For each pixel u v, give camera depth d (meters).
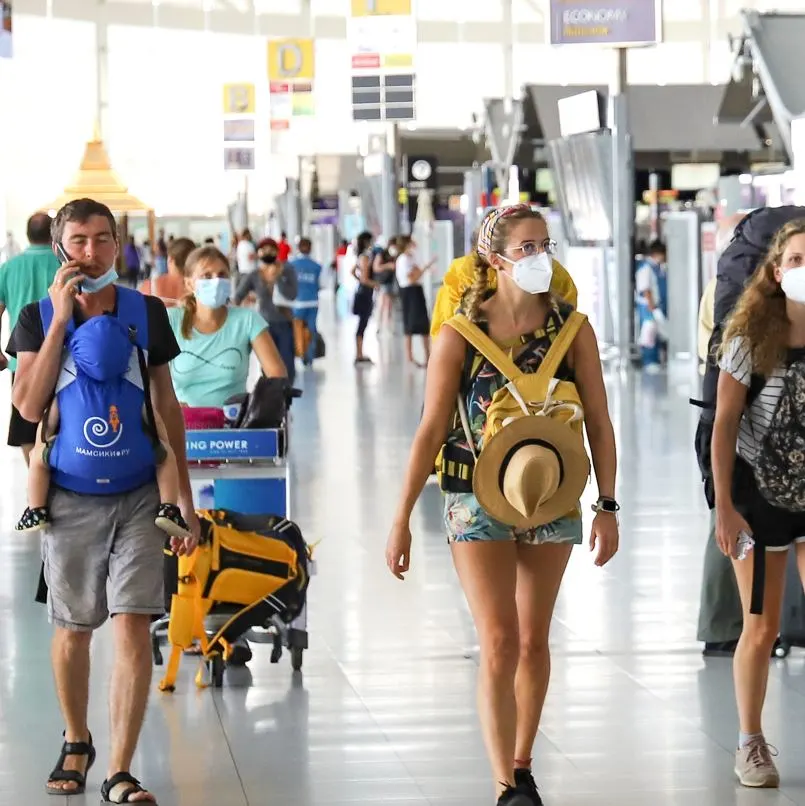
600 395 5.78
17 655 8.52
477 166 44.47
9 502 13.86
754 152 37.41
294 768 6.53
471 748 6.78
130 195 19.05
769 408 5.91
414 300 28.72
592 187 26.97
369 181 47.22
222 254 8.94
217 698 7.62
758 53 23.09
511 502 5.46
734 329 5.92
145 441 5.96
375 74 32.34
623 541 11.73
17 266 10.41
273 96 47.31
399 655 8.43
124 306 6.02
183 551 6.25
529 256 5.51
